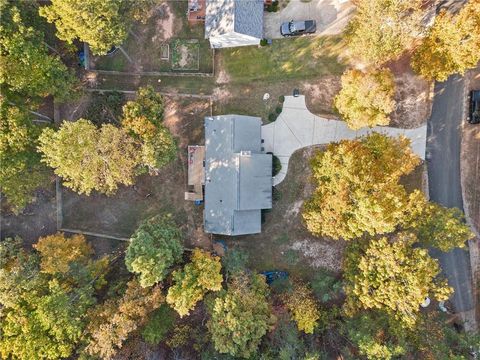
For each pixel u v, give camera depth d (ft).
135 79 148.46
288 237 148.56
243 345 122.31
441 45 123.75
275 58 145.28
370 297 121.80
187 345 139.74
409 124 143.95
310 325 130.21
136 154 126.72
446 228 124.06
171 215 143.95
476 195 143.13
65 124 121.60
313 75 144.77
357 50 129.80
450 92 142.61
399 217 125.49
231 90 147.23
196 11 142.92
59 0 114.52
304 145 146.61
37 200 151.02
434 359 124.06
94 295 143.95
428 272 118.42
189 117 148.46
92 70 147.33
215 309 123.34
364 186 121.08
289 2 143.33
